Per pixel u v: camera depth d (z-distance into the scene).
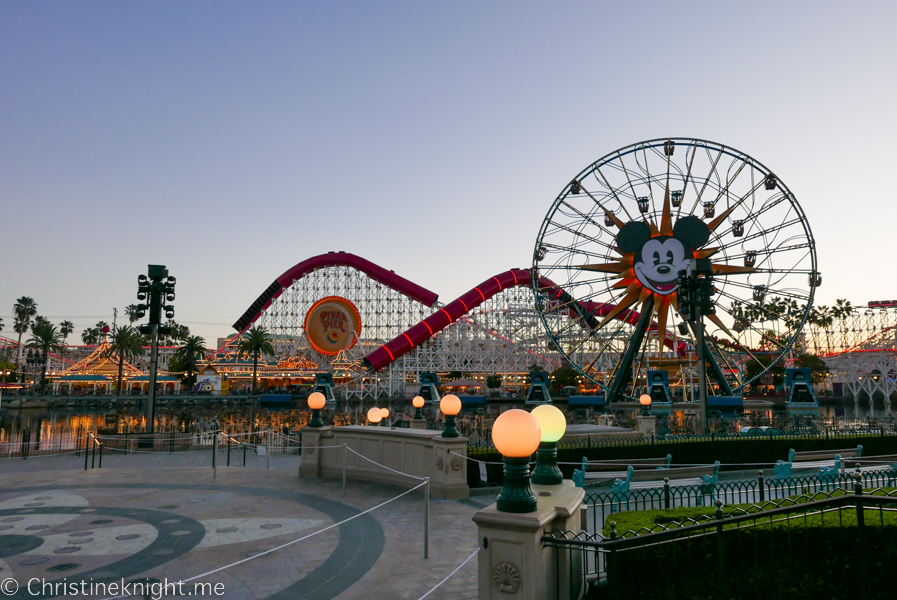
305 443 19.36
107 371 124.62
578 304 66.12
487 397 114.75
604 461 22.33
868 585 7.14
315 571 9.80
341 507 14.61
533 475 8.35
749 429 28.62
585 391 114.38
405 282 108.81
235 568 9.91
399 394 116.31
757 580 7.96
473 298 99.69
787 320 62.94
